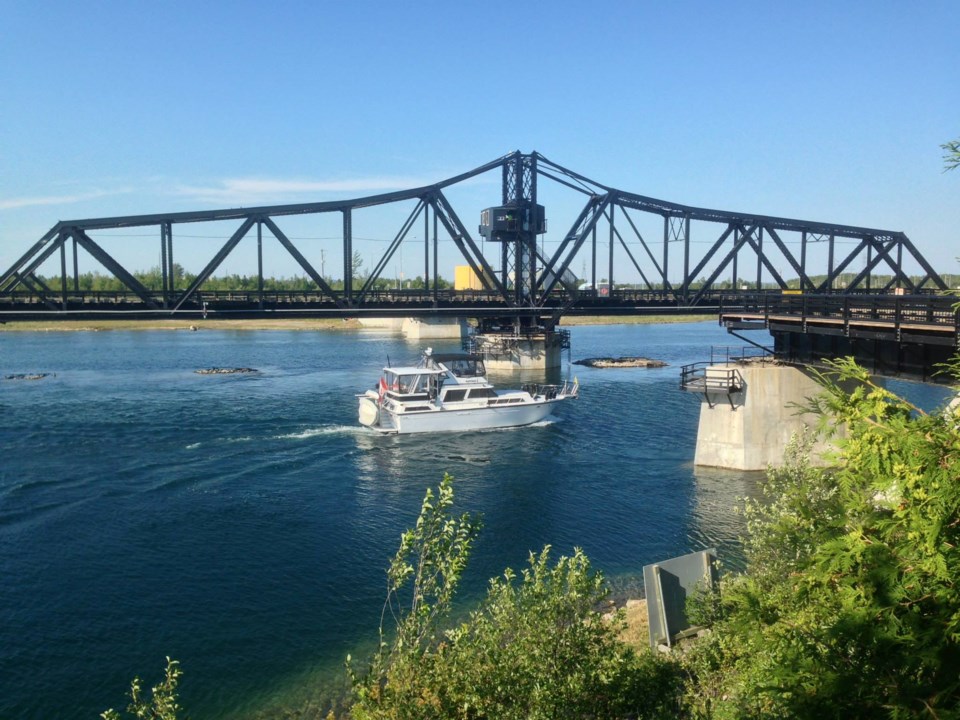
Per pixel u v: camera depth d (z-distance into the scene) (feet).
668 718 33.58
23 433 149.07
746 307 146.20
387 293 216.74
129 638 68.54
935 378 93.35
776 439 120.88
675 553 88.48
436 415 154.20
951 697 21.35
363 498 110.11
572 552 88.79
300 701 59.47
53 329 446.60
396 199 211.61
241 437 148.56
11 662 64.18
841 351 111.04
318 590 78.64
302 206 196.34
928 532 21.44
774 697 24.21
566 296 263.08
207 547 90.02
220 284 462.19
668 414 176.76
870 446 23.63
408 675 33.35
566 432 156.15
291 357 305.12
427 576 35.86
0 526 95.86
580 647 34.60
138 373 247.50
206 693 60.34
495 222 251.60
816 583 26.20
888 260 259.39
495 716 31.63
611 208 243.19
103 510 102.83
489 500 109.09
